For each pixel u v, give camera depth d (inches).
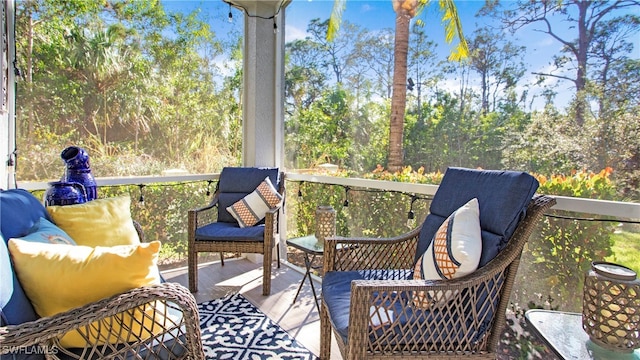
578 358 45.0
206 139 125.3
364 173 102.8
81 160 81.3
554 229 62.7
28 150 93.9
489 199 57.0
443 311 49.3
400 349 48.1
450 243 52.8
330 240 69.1
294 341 77.2
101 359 39.3
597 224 57.0
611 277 45.9
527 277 66.9
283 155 135.7
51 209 61.6
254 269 123.5
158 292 40.8
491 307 51.1
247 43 129.1
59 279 39.9
